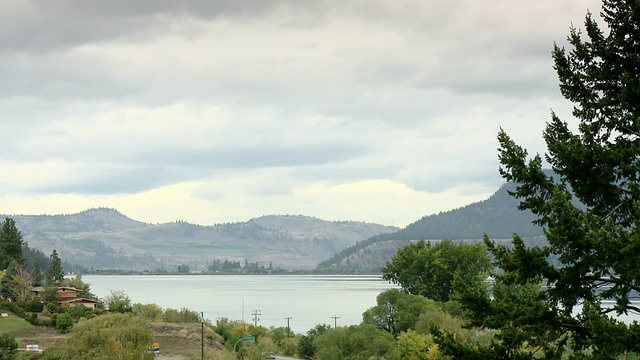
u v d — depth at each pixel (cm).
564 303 2177
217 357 11169
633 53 2498
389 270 13700
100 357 8744
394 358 8806
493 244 2430
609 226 2192
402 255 13525
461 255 13050
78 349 9169
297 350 12825
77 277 18262
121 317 9869
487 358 2255
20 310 13038
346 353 9506
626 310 2145
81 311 13525
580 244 2066
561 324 2206
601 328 2030
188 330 13688
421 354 7150
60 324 12319
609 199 2302
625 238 2028
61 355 9056
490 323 2333
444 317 9375
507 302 2331
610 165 2278
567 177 2342
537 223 2348
